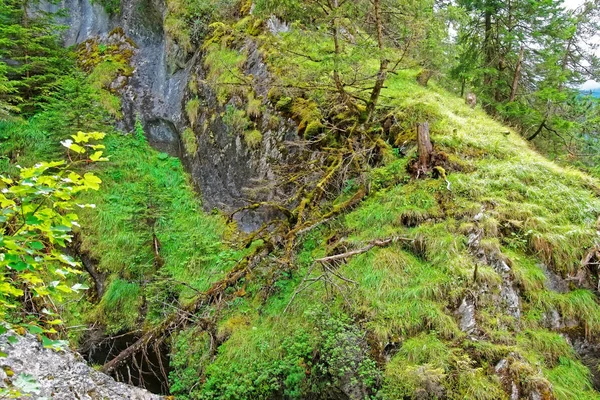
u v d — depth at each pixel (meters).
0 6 12.32
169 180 11.08
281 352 5.50
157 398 3.71
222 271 8.17
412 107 8.02
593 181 6.62
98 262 9.12
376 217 6.36
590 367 4.70
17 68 12.24
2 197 2.04
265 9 7.79
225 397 5.39
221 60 10.97
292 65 8.36
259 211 8.95
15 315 4.25
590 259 5.33
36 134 11.41
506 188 6.30
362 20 7.29
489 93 12.92
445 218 5.98
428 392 4.30
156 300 7.71
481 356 4.48
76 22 16.36
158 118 12.57
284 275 6.48
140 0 14.27
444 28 7.35
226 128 10.23
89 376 3.44
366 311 5.22
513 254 5.45
